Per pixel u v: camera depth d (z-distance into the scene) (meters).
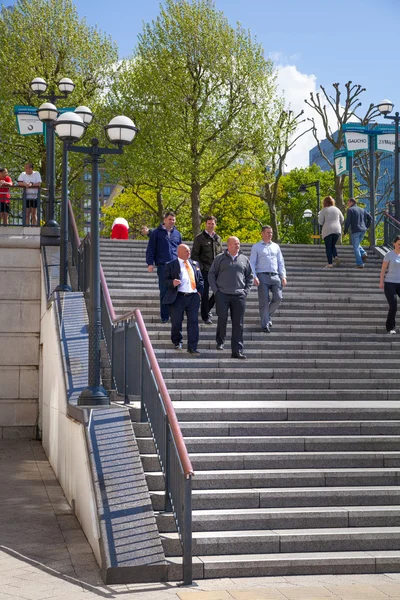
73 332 11.80
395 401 10.47
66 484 10.16
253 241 44.78
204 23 32.16
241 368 11.41
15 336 16.25
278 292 13.12
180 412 9.23
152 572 6.73
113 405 9.13
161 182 34.09
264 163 33.97
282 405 9.70
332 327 13.48
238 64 32.03
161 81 32.00
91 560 7.34
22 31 31.34
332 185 56.91
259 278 12.98
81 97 31.45
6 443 15.43
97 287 9.19
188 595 6.29
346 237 39.84
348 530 7.57
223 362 11.43
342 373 11.33
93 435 8.22
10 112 31.03
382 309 14.82
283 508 7.88
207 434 8.93
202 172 32.50
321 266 18.27
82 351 11.27
